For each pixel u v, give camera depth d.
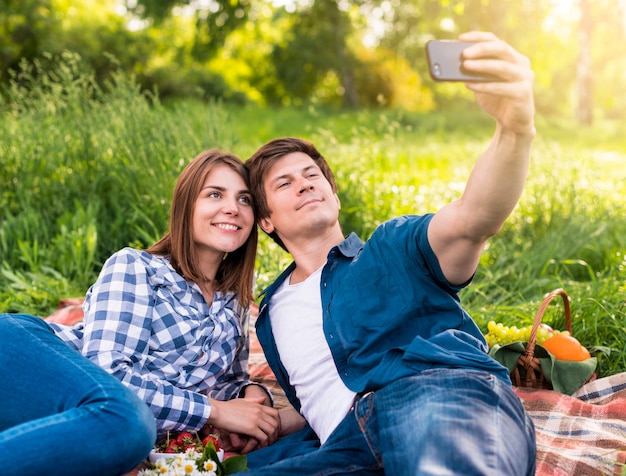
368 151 3.29
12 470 0.97
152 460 1.22
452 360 1.09
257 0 12.70
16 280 2.31
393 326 1.16
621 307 1.93
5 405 1.14
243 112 9.77
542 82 18.61
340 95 15.02
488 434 0.96
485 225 1.05
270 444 1.37
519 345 1.59
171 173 2.62
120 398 1.07
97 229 2.61
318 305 1.27
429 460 0.92
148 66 10.69
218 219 1.35
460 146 6.04
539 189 3.07
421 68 14.72
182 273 1.36
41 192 2.80
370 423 1.08
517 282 2.33
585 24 12.91
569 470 1.24
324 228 1.33
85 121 2.96
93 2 12.93
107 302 1.28
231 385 1.46
